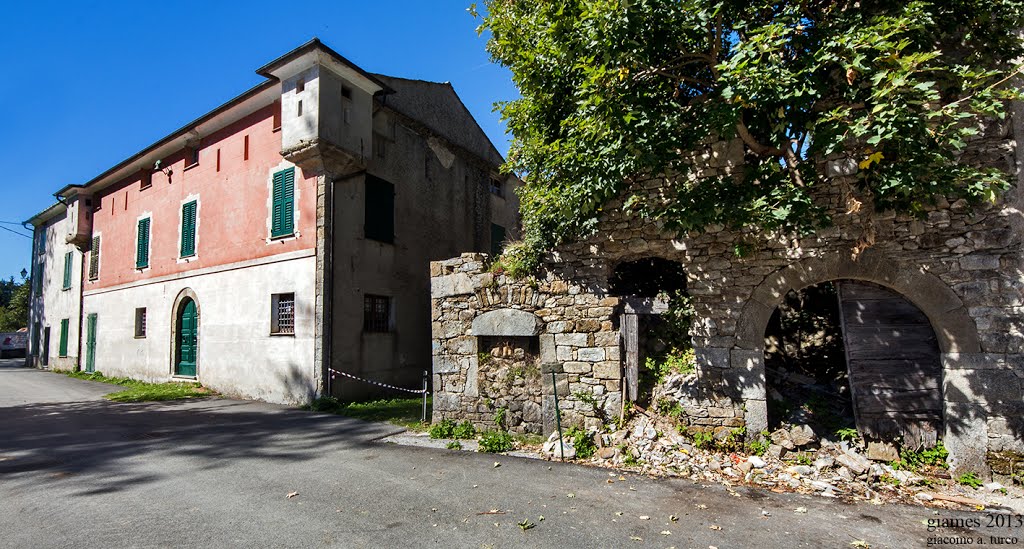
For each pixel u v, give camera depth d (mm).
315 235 10359
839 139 4719
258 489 5164
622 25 5266
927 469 5469
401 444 7102
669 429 6387
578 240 7156
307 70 10422
